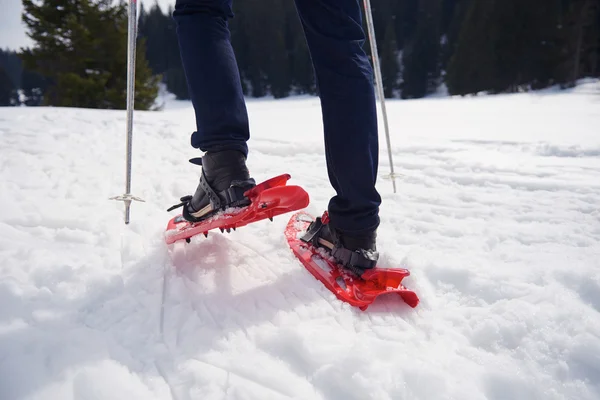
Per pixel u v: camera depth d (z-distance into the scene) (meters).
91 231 1.59
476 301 1.24
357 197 1.23
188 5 1.22
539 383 0.92
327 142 1.23
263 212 1.22
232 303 1.20
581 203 2.06
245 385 0.89
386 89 44.88
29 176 2.17
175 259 1.44
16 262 1.29
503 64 34.97
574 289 1.25
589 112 6.84
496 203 2.11
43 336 0.98
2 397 0.83
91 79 19.92
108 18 20.83
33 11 20.47
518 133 4.27
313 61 1.21
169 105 46.97
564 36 33.38
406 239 1.67
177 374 0.92
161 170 2.57
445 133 4.34
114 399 0.84
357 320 1.15
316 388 0.91
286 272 1.38
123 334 1.03
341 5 1.14
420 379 0.91
